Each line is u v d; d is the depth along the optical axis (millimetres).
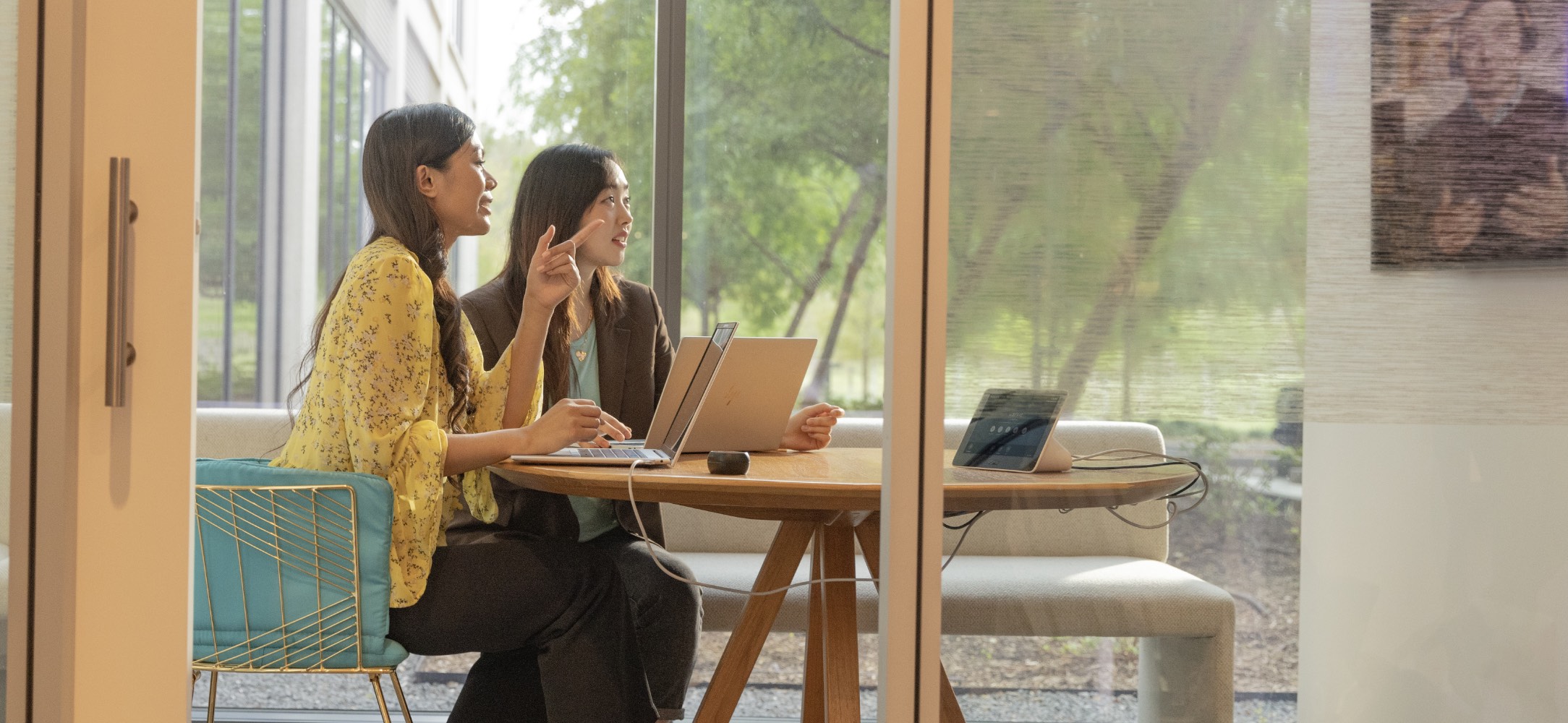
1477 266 1533
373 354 1853
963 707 1544
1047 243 1542
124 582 1567
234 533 1764
